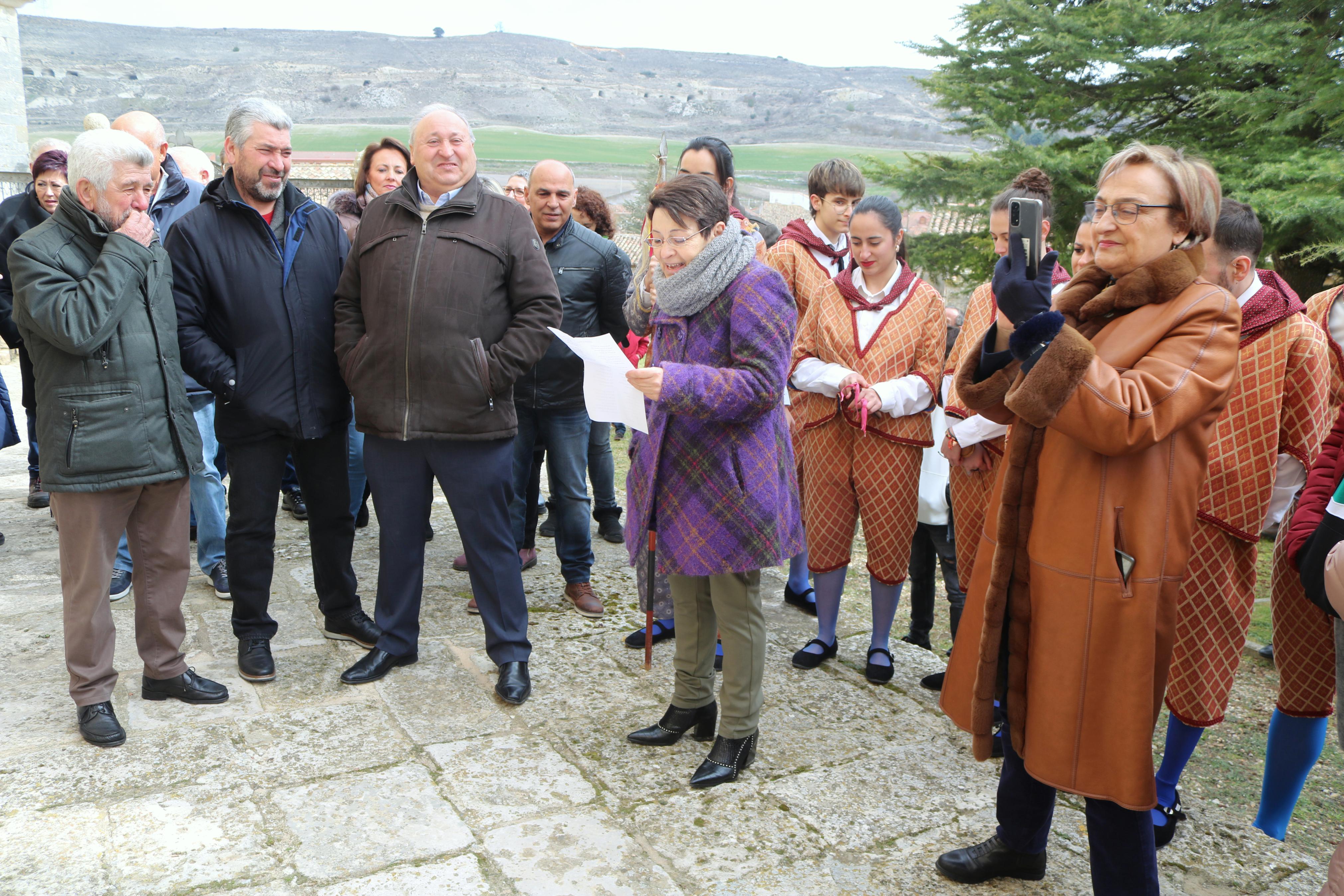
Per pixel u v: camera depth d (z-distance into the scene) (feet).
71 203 8.55
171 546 9.45
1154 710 5.90
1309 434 7.91
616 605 13.28
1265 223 31.55
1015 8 43.83
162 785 8.27
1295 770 7.70
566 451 12.77
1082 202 40.40
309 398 10.28
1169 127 40.81
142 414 8.80
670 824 7.97
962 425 9.37
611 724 9.73
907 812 8.30
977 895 7.16
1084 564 5.86
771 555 8.15
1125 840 6.12
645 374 7.50
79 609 8.82
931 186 47.21
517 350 9.82
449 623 12.36
